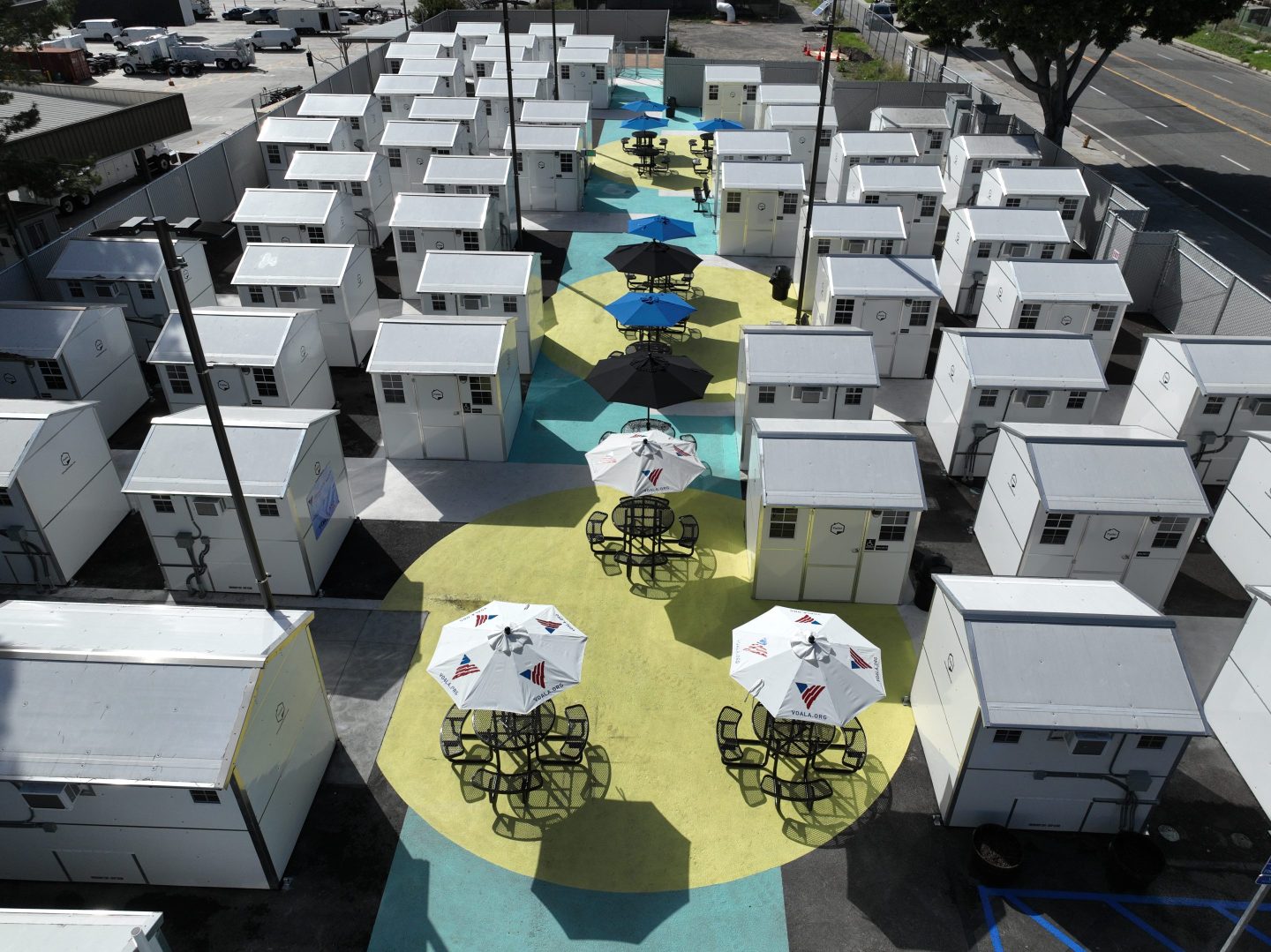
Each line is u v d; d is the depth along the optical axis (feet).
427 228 96.37
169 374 72.95
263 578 47.57
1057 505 56.08
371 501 71.15
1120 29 124.98
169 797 39.88
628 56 216.95
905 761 50.60
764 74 174.70
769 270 112.37
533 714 49.26
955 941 41.78
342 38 195.72
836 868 44.93
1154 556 58.39
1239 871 45.16
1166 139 169.37
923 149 145.59
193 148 156.66
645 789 48.88
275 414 62.39
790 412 71.92
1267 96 199.41
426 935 41.73
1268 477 61.26
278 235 96.43
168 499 57.47
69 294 84.79
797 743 49.29
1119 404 85.56
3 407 62.75
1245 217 132.87
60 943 32.48
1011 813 45.85
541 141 124.26
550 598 61.87
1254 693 49.19
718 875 44.52
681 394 70.28
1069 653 43.57
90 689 40.70
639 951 41.24
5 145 95.40
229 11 287.69
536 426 81.35
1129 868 43.50
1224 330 90.12
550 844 45.88
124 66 215.51
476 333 73.00
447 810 47.57
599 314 101.14
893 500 56.59
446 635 48.91
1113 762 43.37
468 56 199.82
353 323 87.56
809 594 61.72
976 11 133.18
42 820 41.01
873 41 224.94
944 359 76.18
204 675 40.93
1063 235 96.63
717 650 57.88
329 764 49.83
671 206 131.95
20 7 93.91
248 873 42.93
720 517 70.44
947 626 47.70
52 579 62.03
